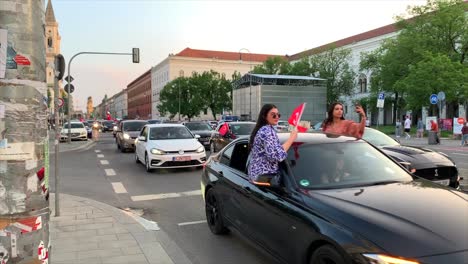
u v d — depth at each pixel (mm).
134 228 6070
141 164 14906
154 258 4852
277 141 4379
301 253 3637
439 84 34188
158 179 11336
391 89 44344
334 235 3221
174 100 79562
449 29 39500
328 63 59719
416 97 36469
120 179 11430
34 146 2703
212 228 6074
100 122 60438
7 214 2623
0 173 2611
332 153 4605
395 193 3818
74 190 9781
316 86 53125
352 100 62469
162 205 8094
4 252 2627
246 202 4770
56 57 6977
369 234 3059
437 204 3520
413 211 3352
